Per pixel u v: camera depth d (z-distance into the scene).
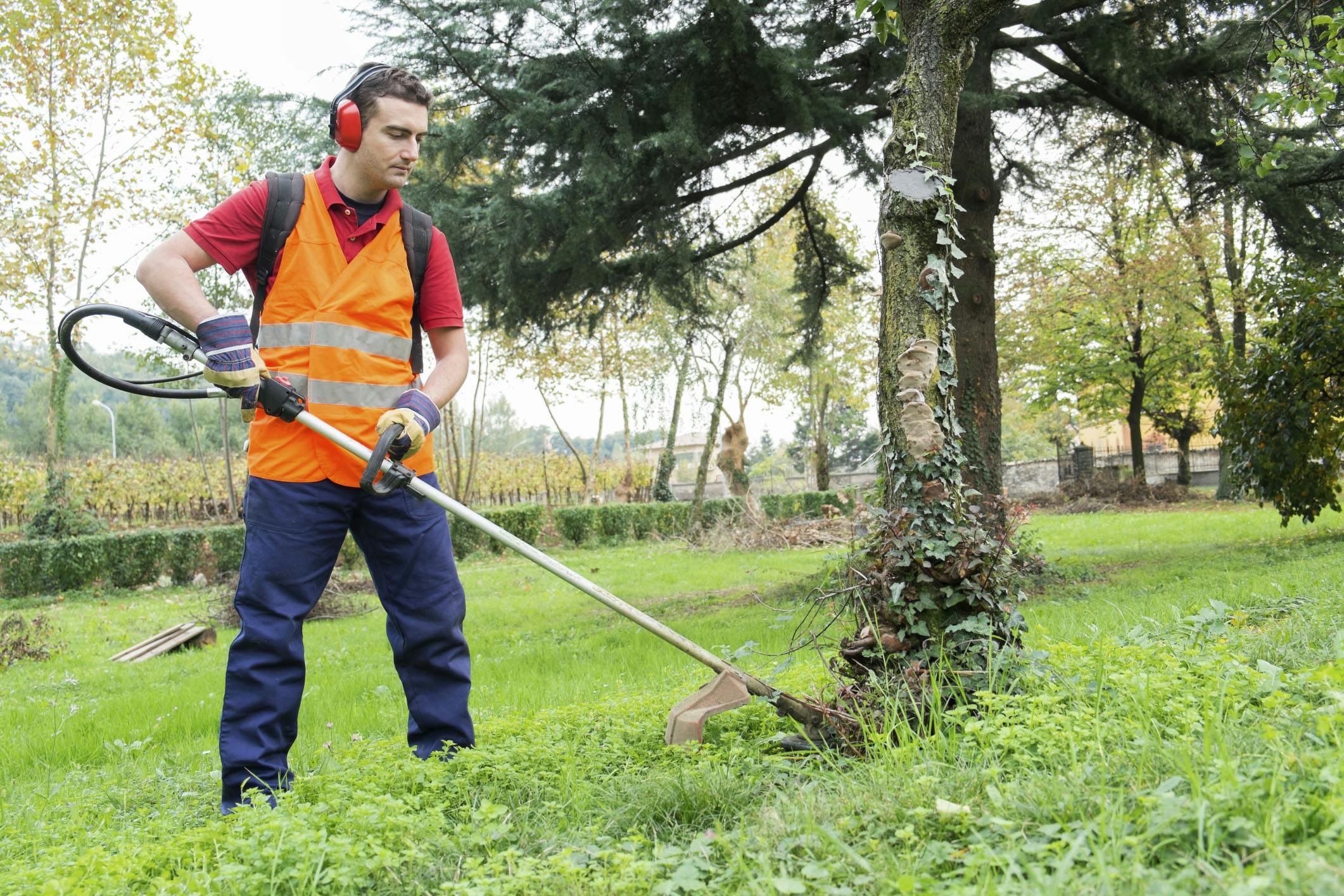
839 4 8.76
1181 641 3.93
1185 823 1.75
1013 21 9.30
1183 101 10.06
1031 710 2.69
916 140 3.56
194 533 19.80
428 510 3.28
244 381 2.92
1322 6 7.89
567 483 40.34
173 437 57.81
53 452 20.27
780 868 1.88
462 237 9.28
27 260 18.78
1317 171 10.09
